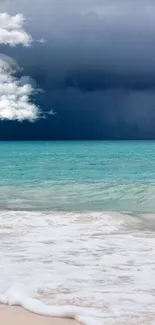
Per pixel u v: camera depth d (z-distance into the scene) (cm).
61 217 1299
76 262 761
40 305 534
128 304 544
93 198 1814
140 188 2105
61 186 2220
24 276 668
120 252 845
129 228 1140
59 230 1091
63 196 1875
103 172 3123
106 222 1217
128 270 710
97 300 558
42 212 1415
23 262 758
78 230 1097
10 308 535
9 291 588
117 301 554
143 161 4525
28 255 814
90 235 1032
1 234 1038
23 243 931
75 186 2211
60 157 5650
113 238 993
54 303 546
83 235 1030
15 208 1550
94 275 678
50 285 621
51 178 2664
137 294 584
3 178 2667
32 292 589
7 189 2109
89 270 708
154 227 1156
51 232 1063
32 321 490
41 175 2878
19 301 551
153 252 845
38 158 5384
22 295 569
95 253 835
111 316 501
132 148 10288
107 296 574
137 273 691
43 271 698
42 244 921
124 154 6544
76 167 3631
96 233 1058
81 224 1188
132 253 836
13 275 673
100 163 4191
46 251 852
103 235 1031
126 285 626
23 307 537
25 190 2070
